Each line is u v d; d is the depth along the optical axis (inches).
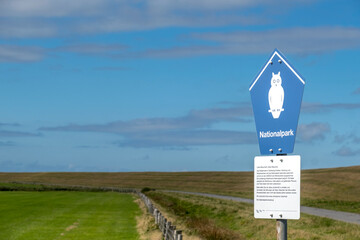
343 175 4133.9
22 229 1222.9
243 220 1234.6
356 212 1595.7
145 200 2201.0
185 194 3425.2
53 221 1443.2
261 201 231.5
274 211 228.5
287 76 227.1
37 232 1157.7
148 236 995.3
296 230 952.9
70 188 4483.3
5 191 3937.0
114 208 2052.2
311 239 858.1
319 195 2908.5
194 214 1673.2
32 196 3115.2
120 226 1296.8
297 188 225.0
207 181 6028.5
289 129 226.1
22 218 1537.9
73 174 7790.4
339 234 911.7
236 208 1642.5
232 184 5615.2
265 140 233.8
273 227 1021.8
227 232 1000.9
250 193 3772.1
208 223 1191.6
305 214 1305.4
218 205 1870.1
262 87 235.0
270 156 230.8
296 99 224.1
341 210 1697.8
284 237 227.8
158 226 1110.4
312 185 3646.7
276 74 230.7
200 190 4717.0
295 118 224.1
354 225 1029.8
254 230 1066.7
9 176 7583.7
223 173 6791.3
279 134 229.3
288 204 226.2
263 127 234.7
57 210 1904.5
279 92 229.1
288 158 227.3
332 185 3585.1
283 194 227.6
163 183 6151.6
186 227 1075.9
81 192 4072.3
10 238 1045.8
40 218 1541.6
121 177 7170.3
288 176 227.1
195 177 6550.2
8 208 1988.2
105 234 1113.4
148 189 4475.9
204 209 1777.8
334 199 2503.7
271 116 232.1
